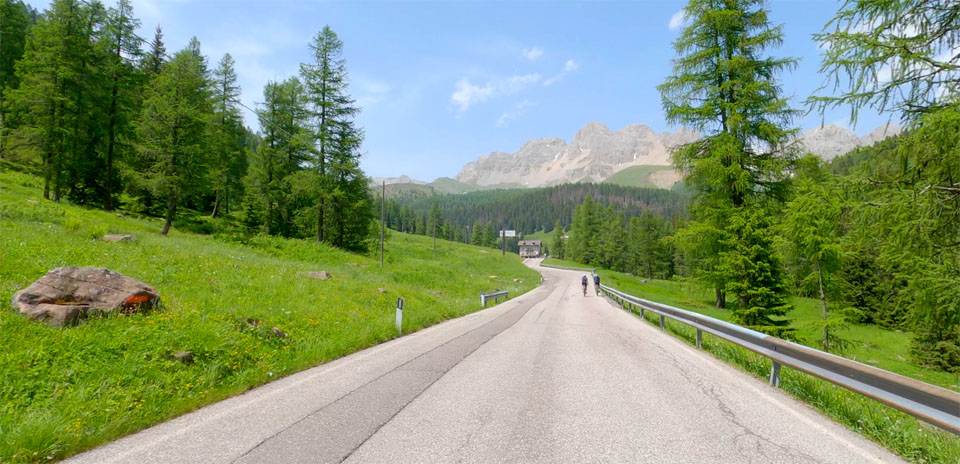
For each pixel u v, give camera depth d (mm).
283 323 9688
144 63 42219
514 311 19359
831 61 7219
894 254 7836
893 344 27797
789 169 14047
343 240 41656
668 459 3369
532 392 5398
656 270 91500
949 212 6910
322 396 5234
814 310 28609
